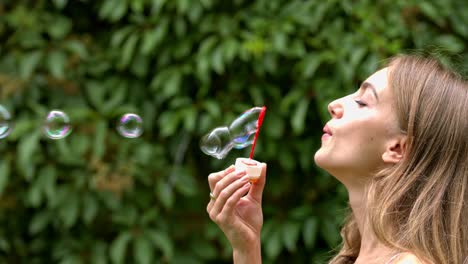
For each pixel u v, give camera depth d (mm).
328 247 2867
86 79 2990
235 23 2822
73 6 3139
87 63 2967
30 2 3076
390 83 1409
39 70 2961
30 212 2998
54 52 2885
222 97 2863
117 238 2756
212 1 2883
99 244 2834
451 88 1401
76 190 2768
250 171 1479
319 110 2686
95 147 2688
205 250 2938
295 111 2730
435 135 1369
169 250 2729
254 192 1555
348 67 2621
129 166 2754
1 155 2826
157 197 2918
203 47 2738
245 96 2887
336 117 1452
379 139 1388
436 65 1435
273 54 2727
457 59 2713
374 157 1394
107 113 2830
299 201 2938
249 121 1693
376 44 2680
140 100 2951
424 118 1371
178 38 2883
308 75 2631
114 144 2838
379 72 1457
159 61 2887
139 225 2791
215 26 2834
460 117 1387
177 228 2932
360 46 2688
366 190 1416
